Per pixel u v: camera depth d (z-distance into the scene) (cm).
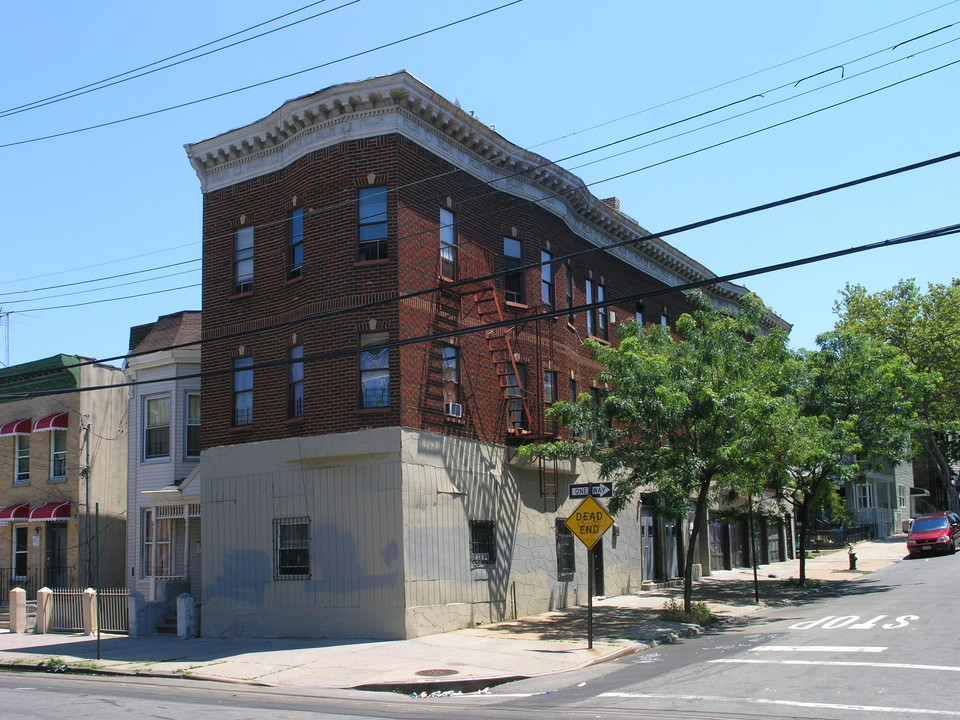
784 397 2167
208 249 2377
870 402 3100
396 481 1922
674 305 3466
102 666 1708
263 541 2092
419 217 2105
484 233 2336
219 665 1642
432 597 1953
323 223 2112
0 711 1181
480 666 1530
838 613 2086
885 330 5241
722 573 3569
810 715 998
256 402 2186
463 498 2109
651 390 1991
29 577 2975
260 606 2072
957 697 1062
